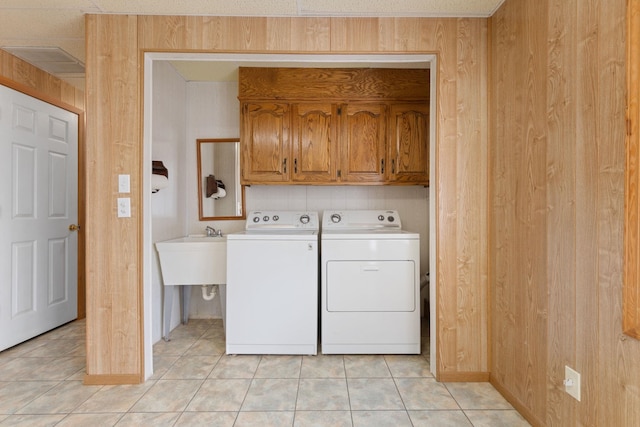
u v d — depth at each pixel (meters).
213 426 1.57
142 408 1.71
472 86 1.96
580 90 1.26
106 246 1.93
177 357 2.31
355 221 2.89
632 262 1.03
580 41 1.26
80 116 3.14
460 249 1.97
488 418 1.63
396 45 1.95
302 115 2.77
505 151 1.80
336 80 2.76
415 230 3.07
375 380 2.00
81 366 2.17
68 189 3.01
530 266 1.58
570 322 1.32
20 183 2.53
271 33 1.95
